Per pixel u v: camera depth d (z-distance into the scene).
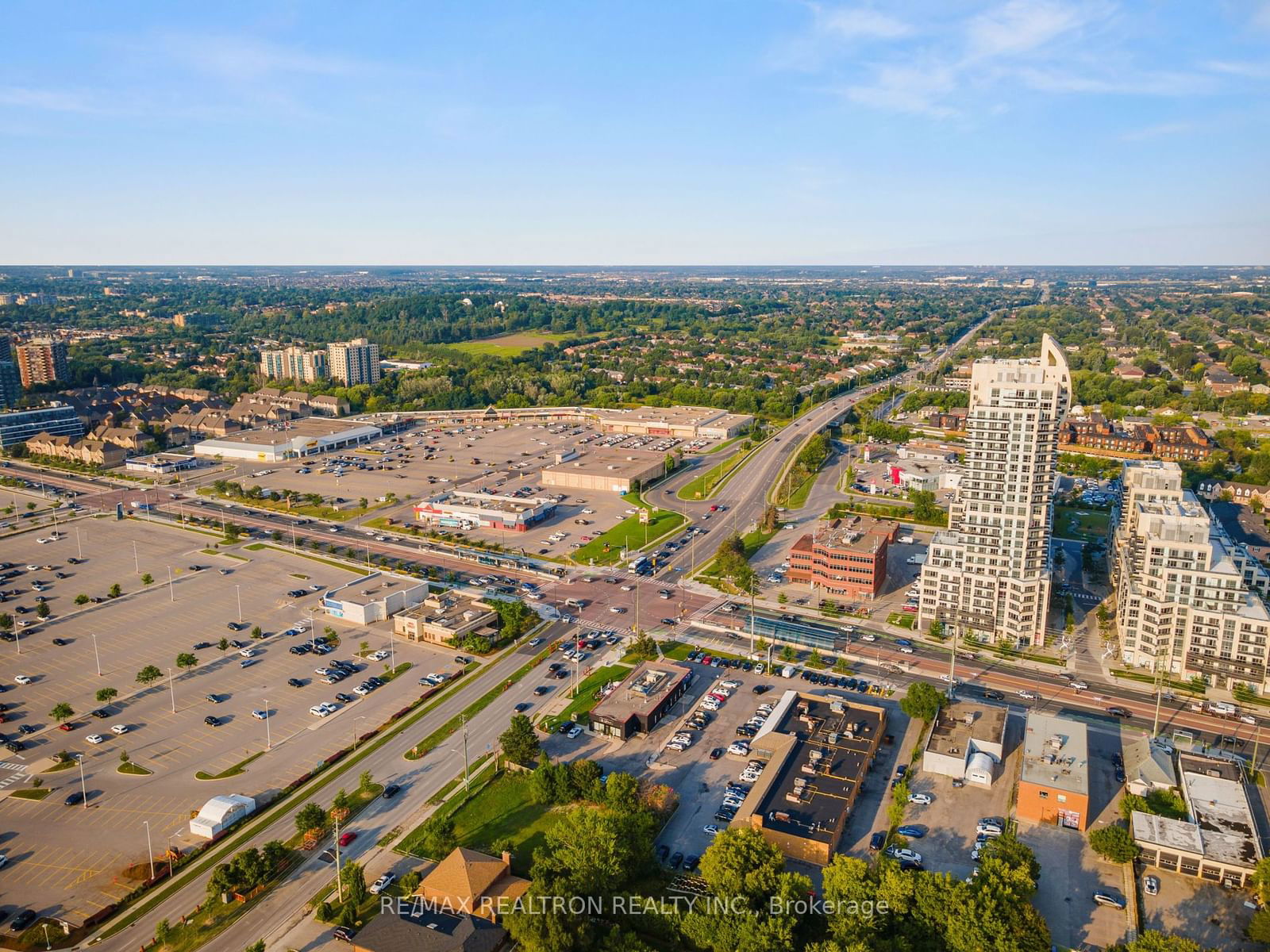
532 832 191.25
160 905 169.88
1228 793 196.38
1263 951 157.12
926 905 156.38
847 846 187.38
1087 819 195.00
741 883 162.00
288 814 197.62
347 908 165.50
